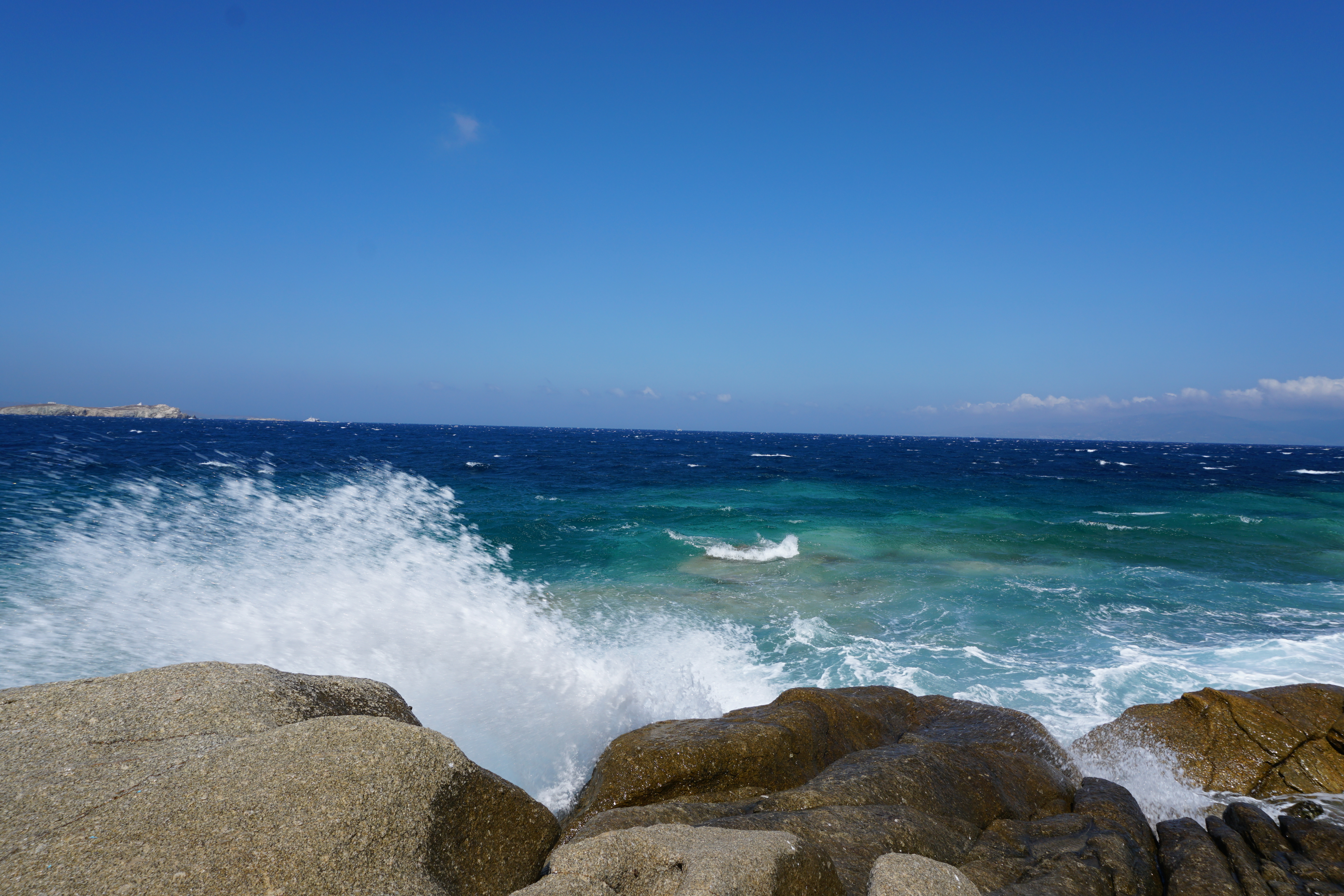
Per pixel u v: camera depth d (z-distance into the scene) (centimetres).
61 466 1772
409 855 295
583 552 1581
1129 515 2458
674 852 315
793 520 2188
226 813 286
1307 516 2561
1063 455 8988
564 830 475
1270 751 698
